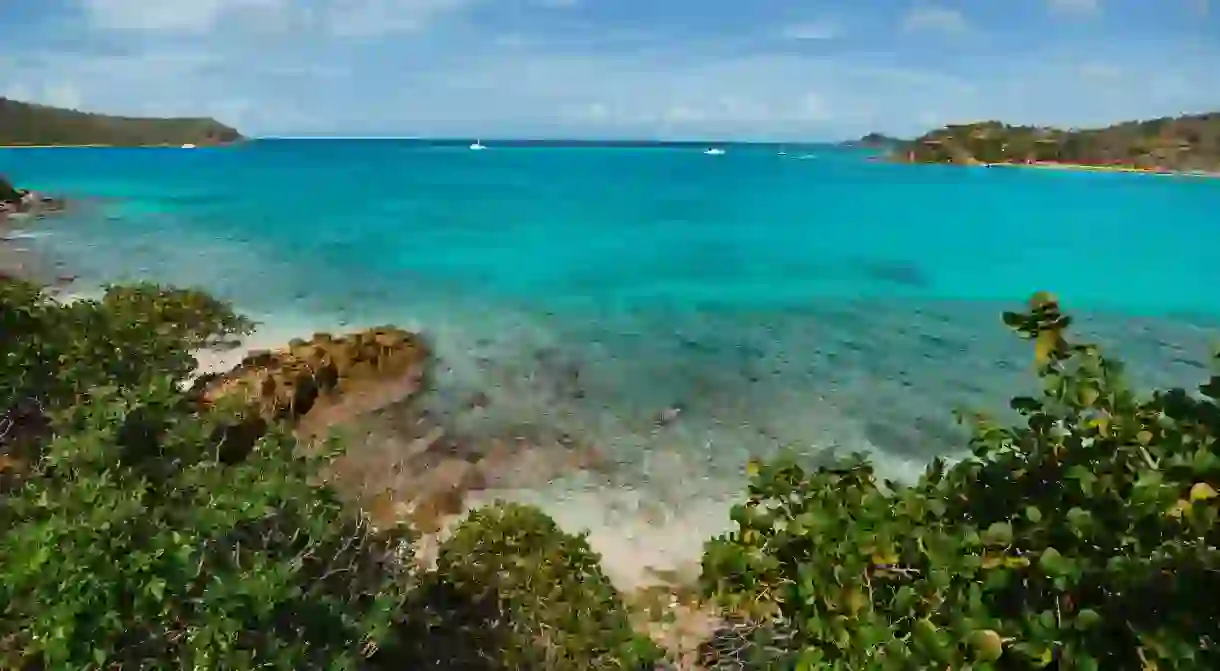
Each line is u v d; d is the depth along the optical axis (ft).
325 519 17.12
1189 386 52.16
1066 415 12.76
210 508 15.40
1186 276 95.14
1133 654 10.00
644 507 34.63
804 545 14.33
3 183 145.59
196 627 13.47
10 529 15.42
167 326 38.78
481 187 228.22
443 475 36.73
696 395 48.55
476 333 61.57
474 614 21.31
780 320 69.15
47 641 12.51
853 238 128.06
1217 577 9.74
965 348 59.82
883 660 10.66
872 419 45.14
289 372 42.75
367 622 15.55
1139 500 10.35
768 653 17.07
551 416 44.52
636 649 19.77
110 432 18.43
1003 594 11.40
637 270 94.32
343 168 314.55
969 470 13.46
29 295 28.09
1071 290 86.07
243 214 143.64
